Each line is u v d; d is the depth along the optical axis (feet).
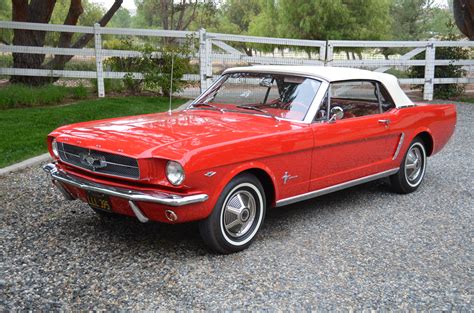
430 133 21.38
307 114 16.38
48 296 11.94
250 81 18.07
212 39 46.52
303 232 16.52
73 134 14.88
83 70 46.62
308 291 12.50
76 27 43.42
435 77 55.57
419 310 11.80
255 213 15.12
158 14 121.39
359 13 99.40
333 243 15.62
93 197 14.24
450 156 28.58
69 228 16.34
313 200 20.17
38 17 48.11
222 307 11.64
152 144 13.41
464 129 37.27
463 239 16.26
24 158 24.52
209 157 13.21
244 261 14.12
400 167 20.49
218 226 13.99
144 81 45.93
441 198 20.71
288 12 100.32
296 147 15.53
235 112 17.43
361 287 12.80
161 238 15.64
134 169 13.28
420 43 53.06
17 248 14.62
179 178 12.88
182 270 13.44
